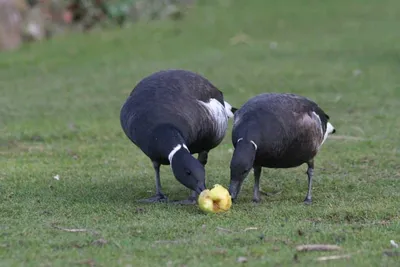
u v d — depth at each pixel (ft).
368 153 50.01
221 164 47.91
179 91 39.19
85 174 45.47
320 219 36.09
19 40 94.94
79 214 37.14
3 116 62.59
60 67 83.97
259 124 37.22
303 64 83.35
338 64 83.30
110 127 58.59
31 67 83.87
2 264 29.48
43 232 33.76
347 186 42.70
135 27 105.19
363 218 36.24
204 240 32.30
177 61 85.76
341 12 119.24
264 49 92.68
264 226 34.65
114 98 69.15
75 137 55.67
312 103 40.63
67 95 70.79
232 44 95.96
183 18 112.37
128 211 37.58
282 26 108.17
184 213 37.22
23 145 53.42
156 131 37.22
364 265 29.09
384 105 64.80
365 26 107.65
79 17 102.94
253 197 40.14
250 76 77.20
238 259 29.55
